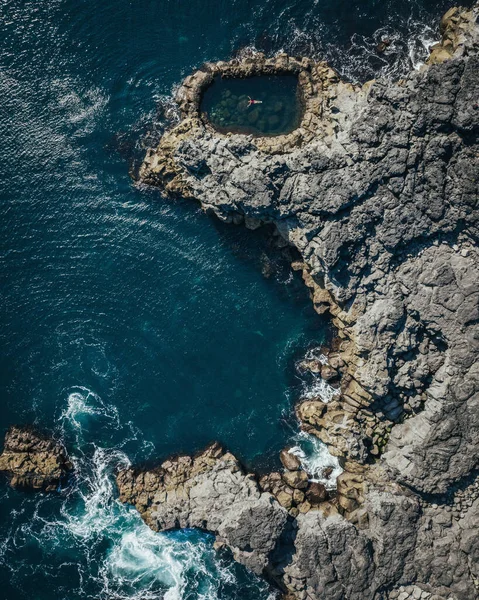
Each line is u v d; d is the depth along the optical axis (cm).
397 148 4438
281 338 4959
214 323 4966
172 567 4856
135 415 4944
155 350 4959
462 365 4525
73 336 4972
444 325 4522
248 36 5025
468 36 4666
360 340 4578
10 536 4881
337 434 4703
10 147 5050
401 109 4488
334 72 4912
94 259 5003
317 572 4516
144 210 5006
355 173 4462
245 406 4944
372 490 4691
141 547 4878
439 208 4438
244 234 4944
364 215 4469
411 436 4625
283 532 4553
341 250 4522
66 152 5041
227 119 4903
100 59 5081
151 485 4781
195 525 4656
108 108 5047
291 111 4900
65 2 5116
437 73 4416
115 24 5100
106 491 4909
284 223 4684
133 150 5006
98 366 4959
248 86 4934
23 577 4834
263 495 4647
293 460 4841
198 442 4922
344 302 4650
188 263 4988
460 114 4350
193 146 4625
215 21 5053
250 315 4966
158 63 5041
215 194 4691
